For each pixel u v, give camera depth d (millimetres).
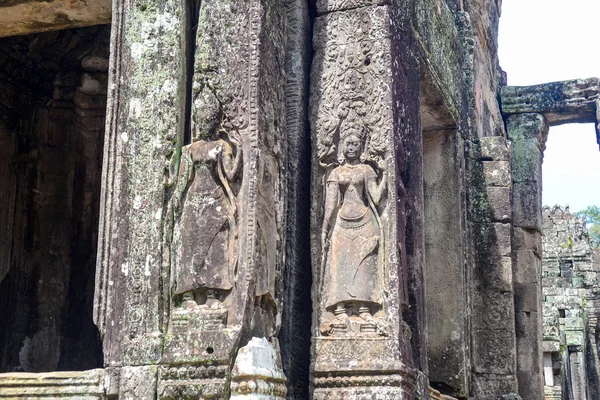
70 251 12242
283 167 8133
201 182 7555
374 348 7801
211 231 7426
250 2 7918
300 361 8148
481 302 12414
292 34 8742
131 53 8109
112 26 8250
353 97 8477
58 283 12078
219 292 7355
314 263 8203
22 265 11945
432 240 11578
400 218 8273
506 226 12555
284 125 8281
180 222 7574
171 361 7211
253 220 7402
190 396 7090
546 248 27000
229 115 7688
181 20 8094
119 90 8070
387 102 8383
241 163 7582
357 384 7727
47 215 12203
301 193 8477
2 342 11672
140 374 7301
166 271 7570
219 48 7832
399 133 8500
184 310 7375
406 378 7863
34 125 12367
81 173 12531
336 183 8281
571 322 26031
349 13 8711
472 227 12555
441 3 11430
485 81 14125
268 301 7609
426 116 11484
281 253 7844
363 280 8000
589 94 14633
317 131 8516
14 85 12070
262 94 7809
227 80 7758
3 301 11797
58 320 11977
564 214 27328
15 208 12062
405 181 8719
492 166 12727
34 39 11969
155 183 7781
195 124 7719
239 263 7324
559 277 26625
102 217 7848
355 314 7996
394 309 7867
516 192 14336
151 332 7438
